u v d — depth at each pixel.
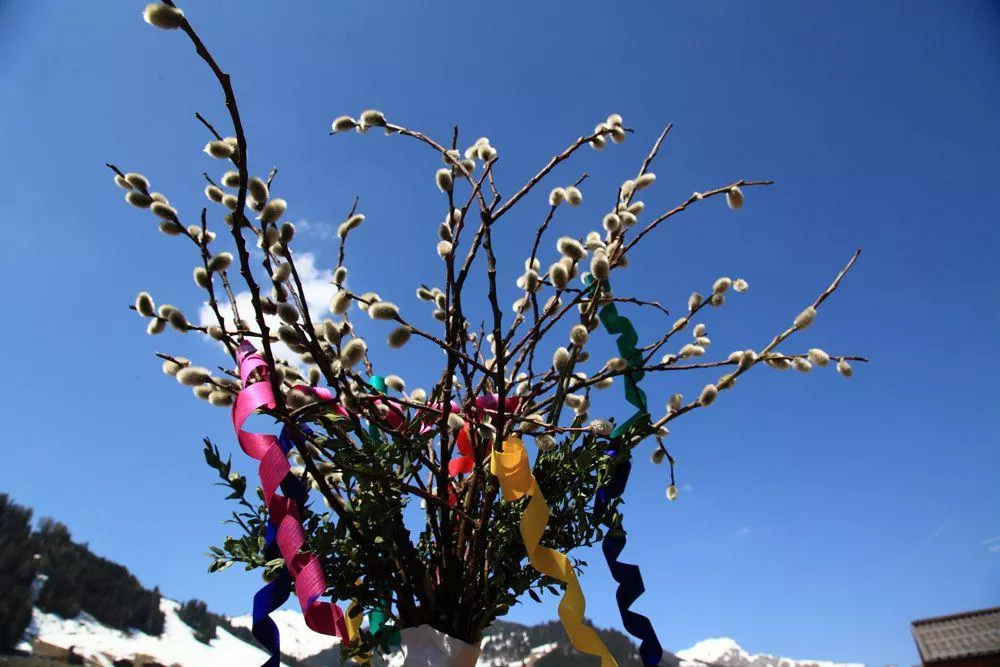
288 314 1.22
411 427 1.43
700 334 1.71
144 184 1.40
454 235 1.50
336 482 1.54
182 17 0.90
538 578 1.41
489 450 1.56
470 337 1.84
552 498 1.45
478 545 1.38
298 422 1.34
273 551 1.32
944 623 11.02
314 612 1.41
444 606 1.38
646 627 1.39
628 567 1.42
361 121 1.52
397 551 1.38
